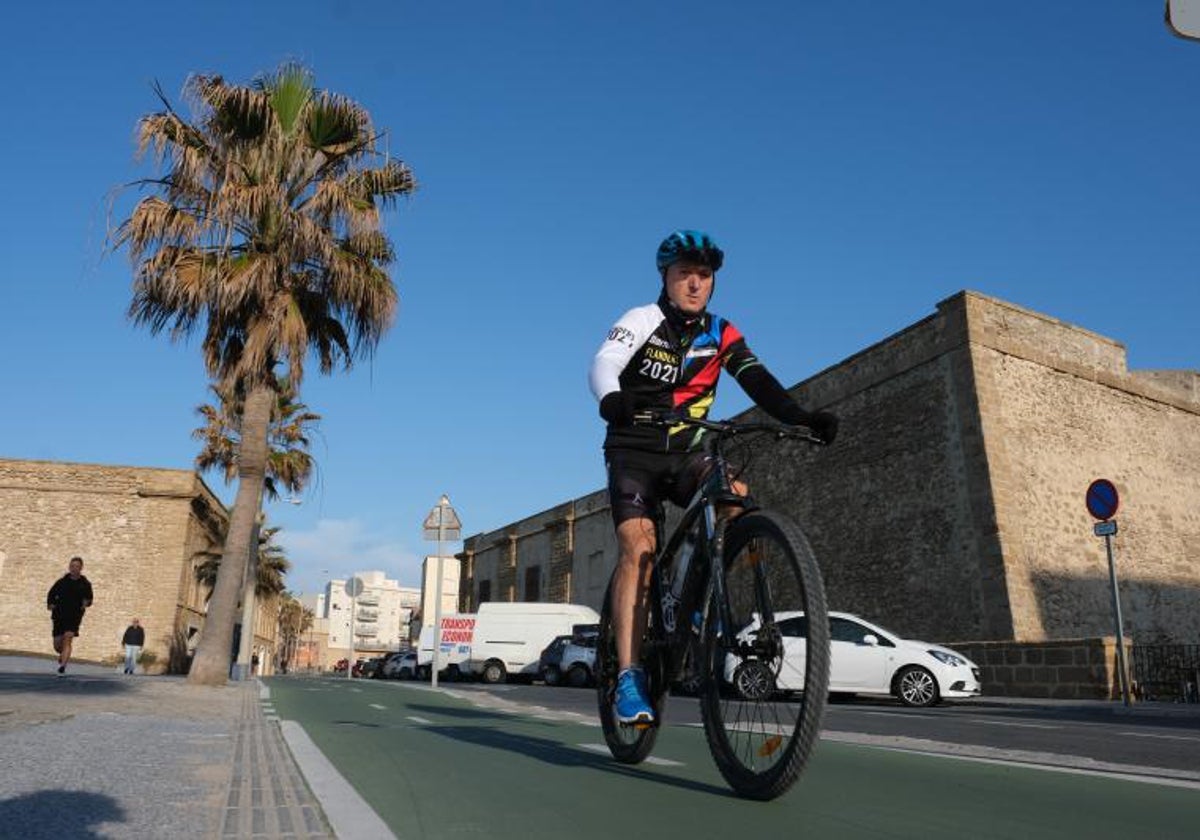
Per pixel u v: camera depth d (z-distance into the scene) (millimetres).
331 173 14289
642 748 4051
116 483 33344
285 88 13492
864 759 4848
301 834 2592
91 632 32188
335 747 4980
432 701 11344
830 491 24406
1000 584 19125
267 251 13594
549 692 18266
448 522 19750
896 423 22578
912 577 21391
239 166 13188
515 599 45562
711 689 3439
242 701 9906
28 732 4469
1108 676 15219
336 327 14719
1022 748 6715
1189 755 6246
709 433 3660
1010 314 21703
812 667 2918
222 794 3232
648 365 3633
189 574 34844
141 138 12578
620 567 3658
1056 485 20828
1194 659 16422
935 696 14125
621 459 3676
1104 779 4184
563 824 2793
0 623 31922
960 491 20453
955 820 2977
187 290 12664
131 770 3590
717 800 3232
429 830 2693
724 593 3320
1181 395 24672
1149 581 21531
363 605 165875
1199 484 23781
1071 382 22188
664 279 3693
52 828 2410
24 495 32938
